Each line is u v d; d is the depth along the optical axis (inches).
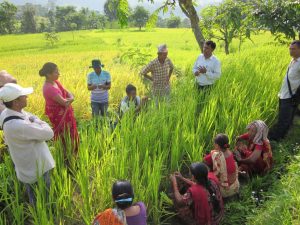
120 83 419.5
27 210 177.2
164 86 312.0
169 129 226.8
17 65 881.5
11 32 3750.0
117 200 127.9
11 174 179.9
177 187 184.2
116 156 184.9
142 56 617.3
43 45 1895.9
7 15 3565.5
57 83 215.0
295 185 190.5
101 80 296.2
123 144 197.6
